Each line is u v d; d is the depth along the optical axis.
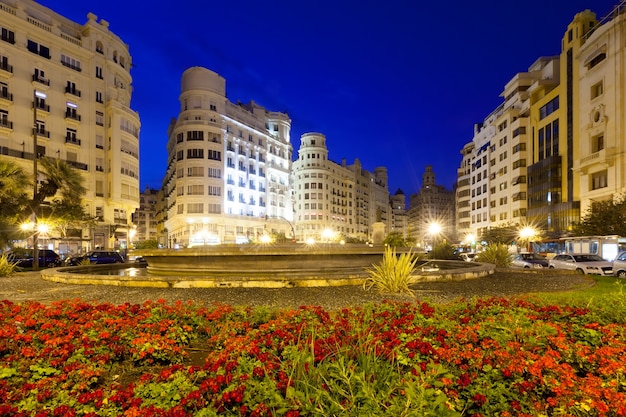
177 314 5.76
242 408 2.65
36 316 5.64
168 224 82.44
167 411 2.66
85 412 2.80
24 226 24.50
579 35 46.69
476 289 9.80
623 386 3.04
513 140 62.59
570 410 2.68
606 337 4.34
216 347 4.59
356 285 10.17
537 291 9.63
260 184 81.75
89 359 4.03
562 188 50.22
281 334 4.39
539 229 53.09
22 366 3.68
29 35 42.59
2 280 13.09
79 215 31.84
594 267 18.72
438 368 3.07
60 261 28.25
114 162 48.91
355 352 3.49
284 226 88.31
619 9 40.03
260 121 84.88
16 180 23.38
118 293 9.34
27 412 2.79
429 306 6.21
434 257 26.91
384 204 166.38
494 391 2.93
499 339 4.05
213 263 12.35
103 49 50.38
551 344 4.04
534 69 66.06
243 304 7.77
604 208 33.41
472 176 82.50
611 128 39.72
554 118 52.25
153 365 4.25
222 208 69.94
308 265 12.10
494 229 59.91
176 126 70.81
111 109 49.03
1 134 39.84
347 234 127.69
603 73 41.16
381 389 2.83
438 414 2.43
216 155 69.75
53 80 44.38
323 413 2.46
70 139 45.78
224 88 73.44
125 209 52.91
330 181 119.06
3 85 40.22
